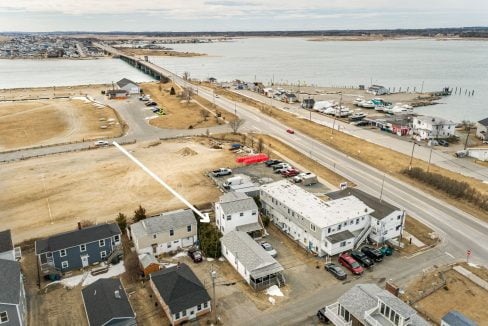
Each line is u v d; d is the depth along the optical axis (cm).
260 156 8506
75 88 18925
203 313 3969
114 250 5006
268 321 3891
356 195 5844
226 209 5328
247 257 4572
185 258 5038
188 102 14588
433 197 6644
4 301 3500
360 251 5038
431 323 3762
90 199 6762
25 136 10675
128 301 3881
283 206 5597
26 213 6294
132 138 10362
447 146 9606
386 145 9650
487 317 3856
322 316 3856
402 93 17675
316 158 8650
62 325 3859
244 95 17138
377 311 3519
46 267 4603
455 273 4597
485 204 6194
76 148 9556
